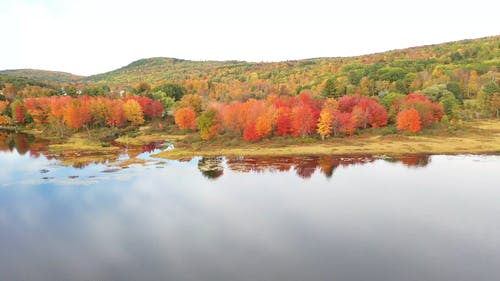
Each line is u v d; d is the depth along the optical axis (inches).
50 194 2234.3
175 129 5201.8
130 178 2608.3
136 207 2005.4
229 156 3449.8
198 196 2197.3
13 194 2240.4
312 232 1659.7
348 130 4116.6
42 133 5078.7
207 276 1301.7
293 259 1414.9
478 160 3056.1
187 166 3029.0
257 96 7160.4
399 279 1268.5
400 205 2000.5
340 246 1520.7
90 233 1670.8
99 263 1402.6
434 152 3373.5
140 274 1320.1
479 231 1652.3
